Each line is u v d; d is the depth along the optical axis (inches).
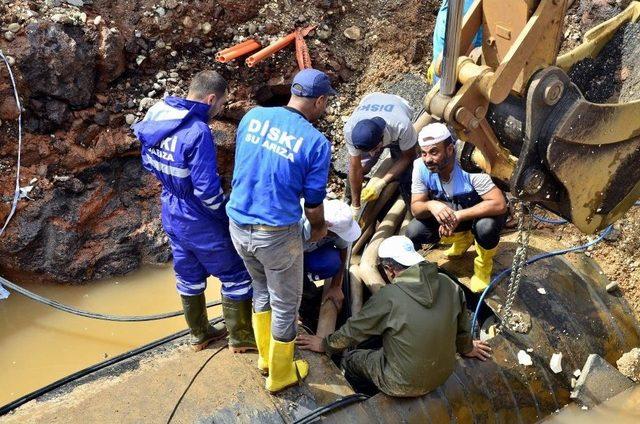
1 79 209.3
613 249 194.9
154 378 156.1
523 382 169.0
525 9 114.5
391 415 153.9
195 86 138.6
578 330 179.2
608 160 130.1
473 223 171.6
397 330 147.3
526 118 118.5
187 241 147.0
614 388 173.8
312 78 133.2
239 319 158.2
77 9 224.5
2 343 200.1
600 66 145.0
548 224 205.6
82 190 221.0
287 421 149.0
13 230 211.6
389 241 155.9
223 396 152.1
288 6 251.9
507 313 172.6
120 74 231.0
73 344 200.7
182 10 234.5
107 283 219.9
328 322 173.2
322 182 133.3
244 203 134.7
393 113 186.7
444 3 199.2
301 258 140.0
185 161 136.1
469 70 116.9
